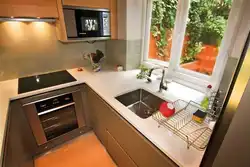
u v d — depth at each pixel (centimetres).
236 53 104
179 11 145
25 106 140
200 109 113
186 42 153
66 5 142
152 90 148
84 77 181
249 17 96
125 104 150
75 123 190
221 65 123
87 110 190
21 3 124
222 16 119
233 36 106
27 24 163
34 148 161
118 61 210
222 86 114
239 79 39
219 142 48
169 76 173
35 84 159
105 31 178
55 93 156
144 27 189
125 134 117
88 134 208
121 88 150
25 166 133
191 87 153
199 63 147
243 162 42
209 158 55
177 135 89
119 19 179
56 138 179
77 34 159
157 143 84
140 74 179
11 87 151
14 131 122
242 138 41
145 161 101
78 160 170
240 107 40
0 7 117
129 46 188
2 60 160
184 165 71
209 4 126
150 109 151
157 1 169
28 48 172
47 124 166
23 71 176
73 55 208
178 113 110
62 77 180
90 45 218
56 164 165
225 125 45
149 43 197
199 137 87
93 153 180
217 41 127
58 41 190
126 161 129
